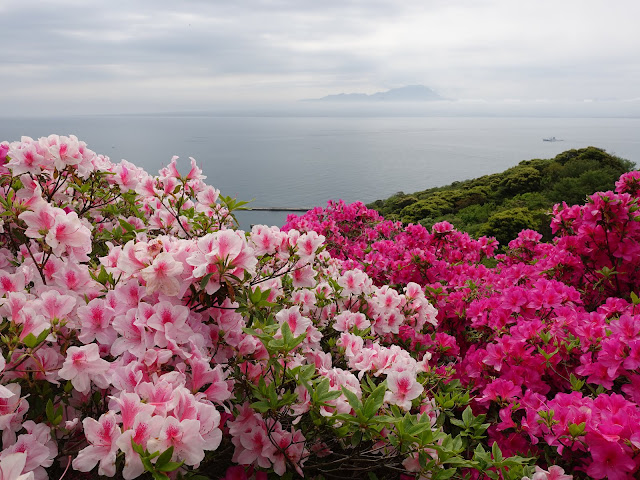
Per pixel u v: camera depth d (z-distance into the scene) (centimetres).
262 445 140
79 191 228
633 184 329
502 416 183
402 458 156
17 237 179
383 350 175
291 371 142
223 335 150
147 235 253
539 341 213
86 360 118
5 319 132
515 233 1360
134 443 98
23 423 115
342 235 554
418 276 379
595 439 147
